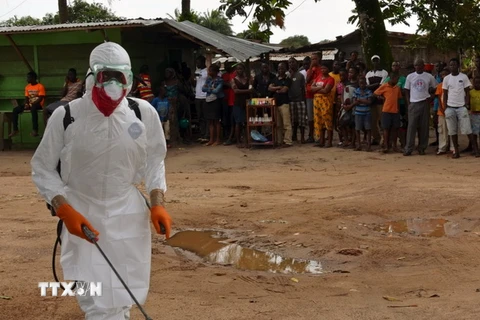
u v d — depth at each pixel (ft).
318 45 95.50
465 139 53.47
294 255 24.35
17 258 23.88
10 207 32.91
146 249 14.34
